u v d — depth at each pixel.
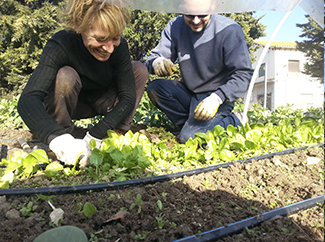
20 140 2.68
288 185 1.57
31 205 1.23
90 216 1.16
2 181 1.53
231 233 1.10
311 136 2.49
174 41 2.89
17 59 12.17
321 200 1.37
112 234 1.06
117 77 2.20
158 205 1.22
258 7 1.71
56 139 1.62
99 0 1.46
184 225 1.14
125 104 2.13
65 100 2.05
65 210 1.24
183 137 2.60
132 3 1.45
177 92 2.89
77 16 1.52
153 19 11.18
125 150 1.77
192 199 1.39
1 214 1.21
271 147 2.40
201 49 2.64
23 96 1.73
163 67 2.78
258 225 1.17
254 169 1.82
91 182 1.58
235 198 1.42
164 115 3.57
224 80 2.78
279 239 1.07
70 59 1.95
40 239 0.80
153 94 2.89
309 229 1.16
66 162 1.62
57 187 1.41
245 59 2.57
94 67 2.07
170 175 1.64
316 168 1.82
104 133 2.01
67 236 0.82
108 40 1.56
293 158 2.04
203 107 2.44
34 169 1.67
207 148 2.25
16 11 13.10
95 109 2.57
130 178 1.65
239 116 2.88
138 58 12.38
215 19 2.62
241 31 2.60
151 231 1.11
